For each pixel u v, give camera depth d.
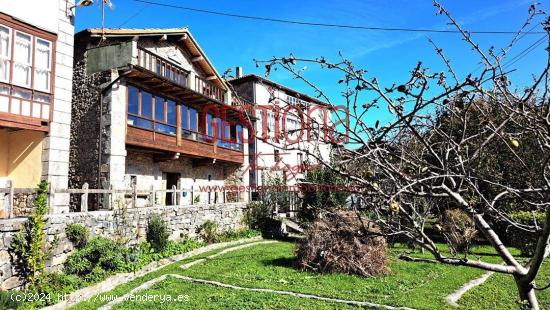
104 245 9.35
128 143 13.66
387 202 2.06
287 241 16.48
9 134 11.66
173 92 15.76
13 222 7.68
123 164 13.34
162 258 11.36
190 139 16.89
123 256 10.04
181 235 13.55
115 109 13.24
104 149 13.07
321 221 10.67
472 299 7.32
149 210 12.16
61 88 11.40
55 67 11.26
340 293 7.89
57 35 11.36
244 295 7.72
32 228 7.91
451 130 2.24
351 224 10.00
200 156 17.55
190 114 17.30
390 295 7.70
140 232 11.63
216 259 11.83
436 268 10.06
